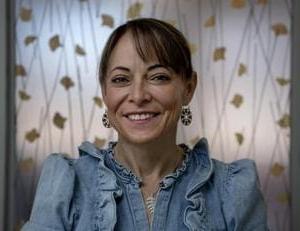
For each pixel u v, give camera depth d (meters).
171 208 0.79
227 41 2.18
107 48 0.80
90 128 2.16
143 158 0.82
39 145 2.17
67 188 0.78
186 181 0.83
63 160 0.83
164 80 0.78
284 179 2.20
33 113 2.17
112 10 2.18
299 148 2.18
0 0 2.14
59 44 2.17
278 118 2.19
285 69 2.19
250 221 0.79
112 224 0.75
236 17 2.19
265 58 2.19
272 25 2.19
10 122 2.16
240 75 2.18
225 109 2.18
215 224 0.78
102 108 2.16
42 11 2.18
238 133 2.18
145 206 0.79
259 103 2.18
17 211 2.18
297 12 2.18
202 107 2.17
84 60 2.17
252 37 2.19
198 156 0.86
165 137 0.80
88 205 0.78
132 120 0.78
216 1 2.18
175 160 0.85
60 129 2.17
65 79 2.17
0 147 2.14
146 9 2.18
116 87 0.79
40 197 0.78
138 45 0.76
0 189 2.15
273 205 2.20
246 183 0.81
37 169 2.17
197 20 2.18
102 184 0.80
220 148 2.17
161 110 0.78
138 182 0.81
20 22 2.18
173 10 2.18
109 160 0.85
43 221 0.75
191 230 0.75
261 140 2.19
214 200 0.81
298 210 2.19
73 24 2.18
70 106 2.16
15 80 2.17
